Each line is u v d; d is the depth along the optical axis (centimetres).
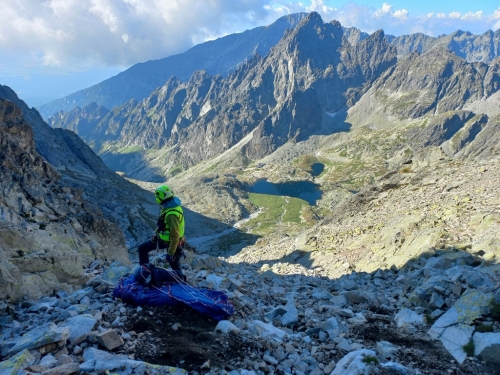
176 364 753
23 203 1959
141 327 891
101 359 702
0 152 2488
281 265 2906
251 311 1158
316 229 4403
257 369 779
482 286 1080
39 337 726
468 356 837
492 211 2086
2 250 1165
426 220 2408
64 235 1886
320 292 1507
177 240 1060
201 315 991
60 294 1138
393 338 955
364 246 2875
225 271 2086
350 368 740
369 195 4341
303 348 920
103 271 1504
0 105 5356
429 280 1251
